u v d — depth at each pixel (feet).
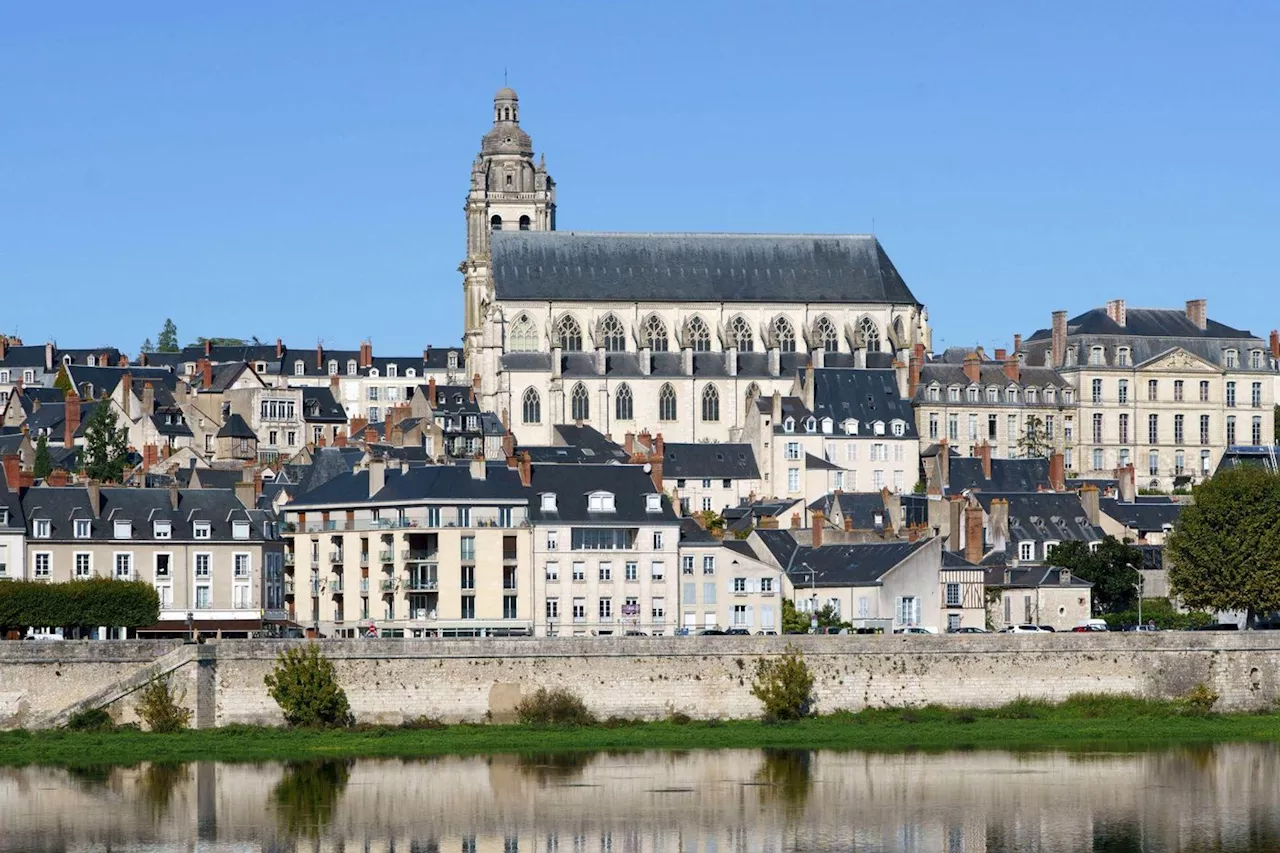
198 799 618.03
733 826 592.19
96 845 572.10
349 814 604.49
